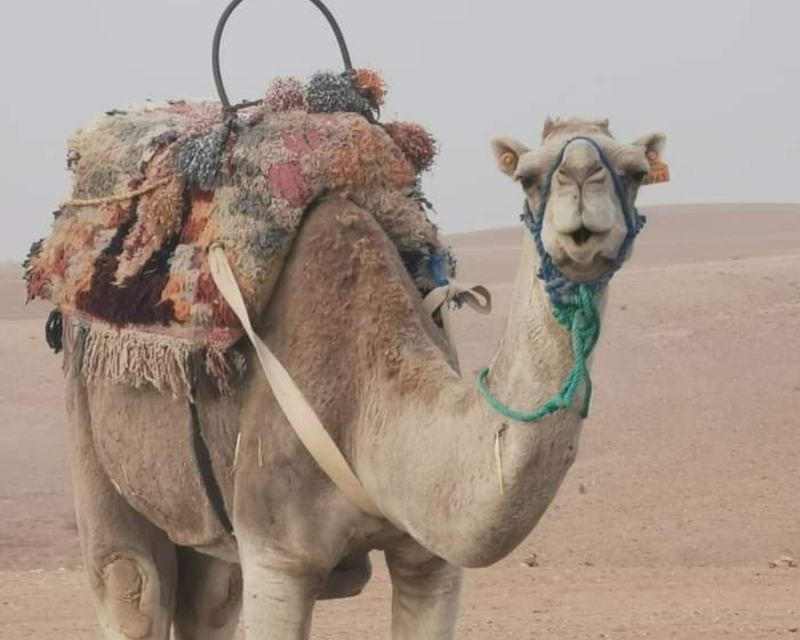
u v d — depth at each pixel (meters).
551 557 21.86
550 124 6.46
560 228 6.11
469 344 37.19
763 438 29.30
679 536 22.97
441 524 7.08
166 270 8.52
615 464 27.86
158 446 8.67
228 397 8.24
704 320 39.59
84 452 9.41
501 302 42.56
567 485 26.52
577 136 6.23
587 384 6.51
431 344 7.79
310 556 7.86
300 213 8.16
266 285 8.12
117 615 9.38
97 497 9.36
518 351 6.61
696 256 75.31
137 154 9.03
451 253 8.79
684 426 30.42
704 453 28.41
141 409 8.76
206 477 8.43
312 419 7.71
